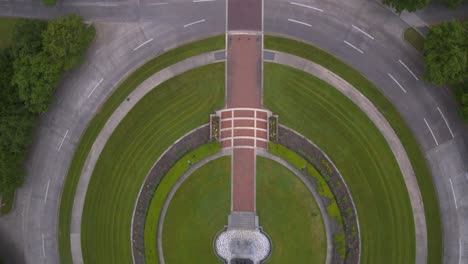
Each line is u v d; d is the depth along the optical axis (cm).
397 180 6775
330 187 6806
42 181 7069
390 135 6819
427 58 6312
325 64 6881
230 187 6862
